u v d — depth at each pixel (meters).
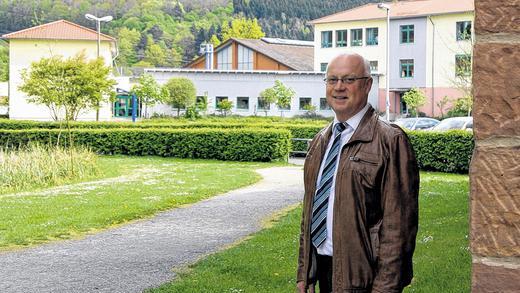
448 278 7.11
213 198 16.58
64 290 7.93
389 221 3.18
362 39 68.62
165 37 126.50
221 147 29.69
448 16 63.03
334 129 3.45
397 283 3.16
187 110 60.16
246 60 79.31
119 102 69.81
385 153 3.22
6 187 18.72
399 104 66.50
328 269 3.47
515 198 1.60
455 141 24.53
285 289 7.38
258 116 64.69
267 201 15.91
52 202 15.42
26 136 31.55
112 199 15.88
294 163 28.55
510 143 1.61
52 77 43.12
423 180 20.42
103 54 63.97
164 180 20.42
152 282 8.23
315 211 3.44
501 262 1.62
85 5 125.81
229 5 139.62
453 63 60.00
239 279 8.02
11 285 8.20
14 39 61.78
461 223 10.95
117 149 31.62
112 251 10.24
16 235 11.47
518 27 1.59
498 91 1.61
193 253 10.00
